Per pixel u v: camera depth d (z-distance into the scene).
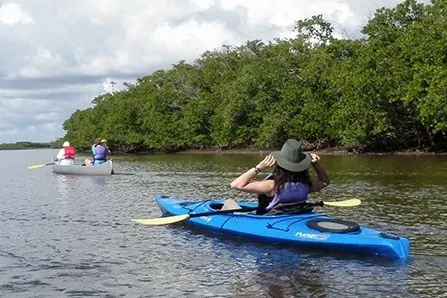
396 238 7.76
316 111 44.50
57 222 11.69
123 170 28.83
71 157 28.38
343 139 40.25
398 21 38.94
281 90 49.12
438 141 38.09
